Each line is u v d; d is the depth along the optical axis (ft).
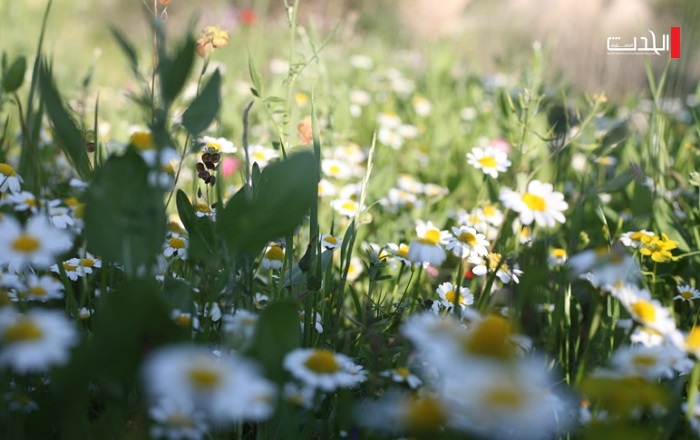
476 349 2.16
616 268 2.54
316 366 2.34
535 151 4.42
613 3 7.70
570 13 8.32
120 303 2.27
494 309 2.85
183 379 2.07
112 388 2.45
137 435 2.32
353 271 3.39
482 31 10.73
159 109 2.37
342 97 4.94
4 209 3.13
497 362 2.14
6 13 8.70
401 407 2.26
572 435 2.51
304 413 2.54
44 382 2.55
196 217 2.59
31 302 2.81
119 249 2.37
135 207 2.37
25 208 3.03
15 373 2.53
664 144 3.85
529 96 3.81
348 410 2.51
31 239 2.37
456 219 4.09
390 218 4.14
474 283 3.30
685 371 2.52
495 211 3.54
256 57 7.59
